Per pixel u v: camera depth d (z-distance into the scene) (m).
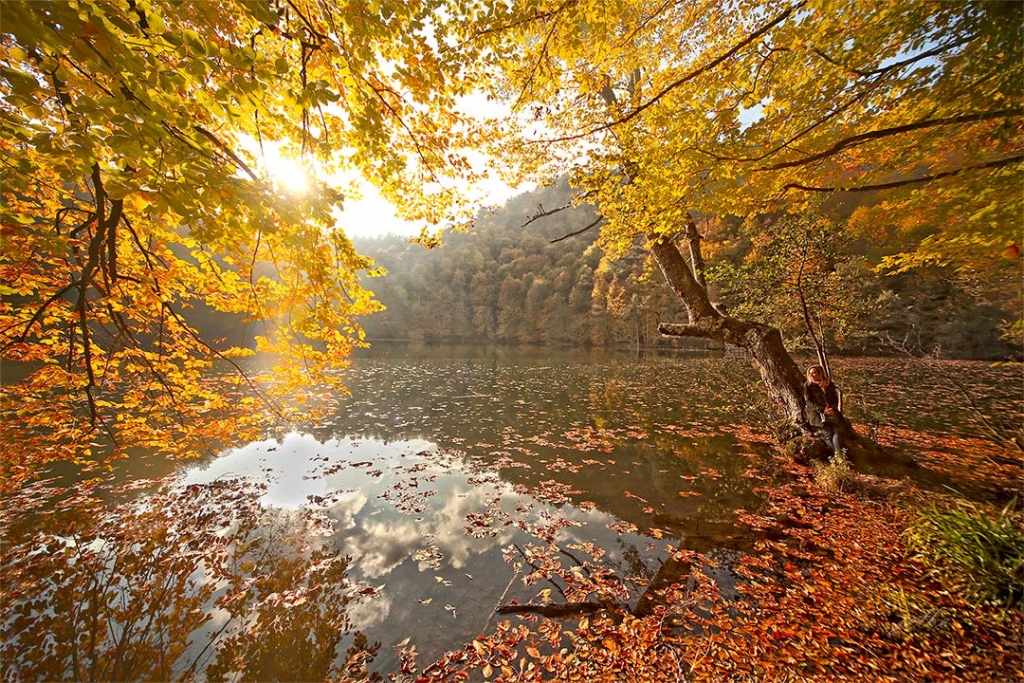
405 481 6.34
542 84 3.81
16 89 1.42
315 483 6.23
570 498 5.66
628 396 13.66
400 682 2.65
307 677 2.73
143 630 3.17
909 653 2.63
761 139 3.23
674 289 8.24
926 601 3.04
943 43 2.63
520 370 21.78
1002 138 2.95
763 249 8.75
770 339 7.45
